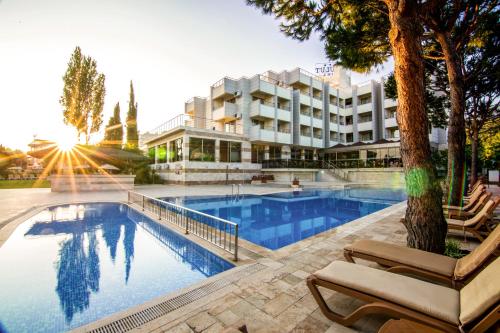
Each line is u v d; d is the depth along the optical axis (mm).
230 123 27344
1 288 3713
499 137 17656
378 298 1945
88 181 16469
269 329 2197
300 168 25953
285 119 27219
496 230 2209
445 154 25062
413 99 3512
